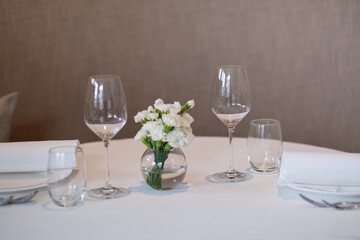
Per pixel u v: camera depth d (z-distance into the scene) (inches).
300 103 118.3
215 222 40.9
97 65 115.3
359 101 118.2
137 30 114.5
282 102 118.3
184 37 115.1
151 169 47.9
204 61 116.2
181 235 38.6
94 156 60.9
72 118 117.0
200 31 114.8
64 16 112.6
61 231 39.8
